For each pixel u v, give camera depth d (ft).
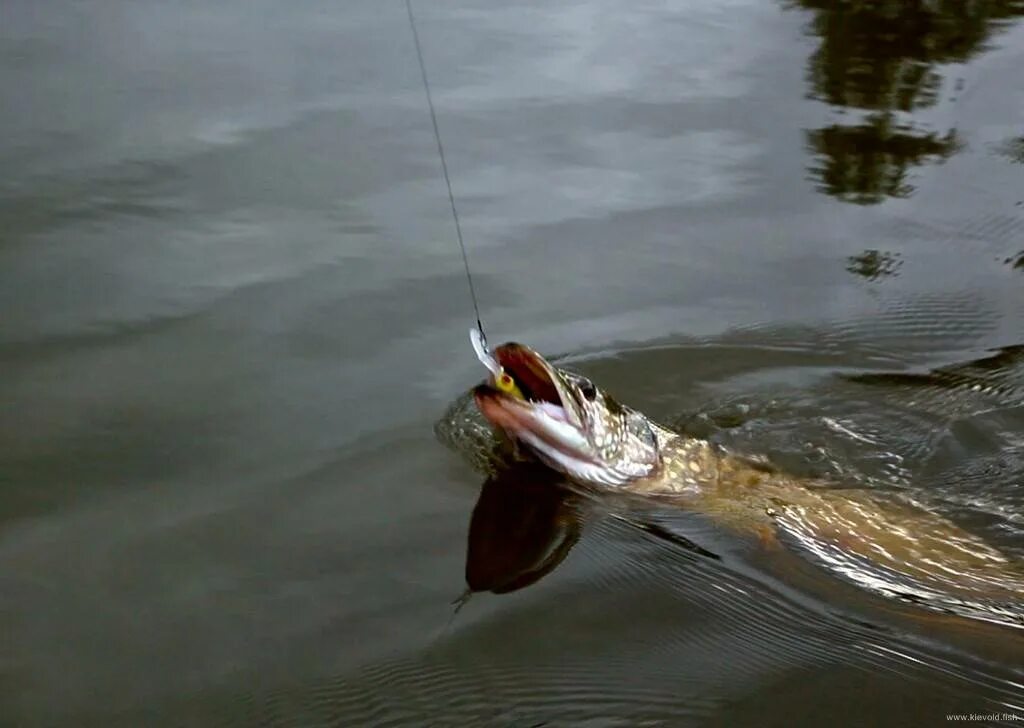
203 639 3.84
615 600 4.00
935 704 3.69
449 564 4.10
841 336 5.18
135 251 5.51
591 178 6.13
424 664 3.77
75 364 4.87
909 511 4.47
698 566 4.16
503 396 4.41
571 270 5.49
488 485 4.42
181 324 5.09
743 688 3.73
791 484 4.56
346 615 3.92
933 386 4.98
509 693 3.69
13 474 4.39
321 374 4.86
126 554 4.11
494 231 5.71
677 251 5.63
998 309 5.36
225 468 4.43
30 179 5.97
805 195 6.04
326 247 5.57
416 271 5.44
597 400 4.54
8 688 3.70
